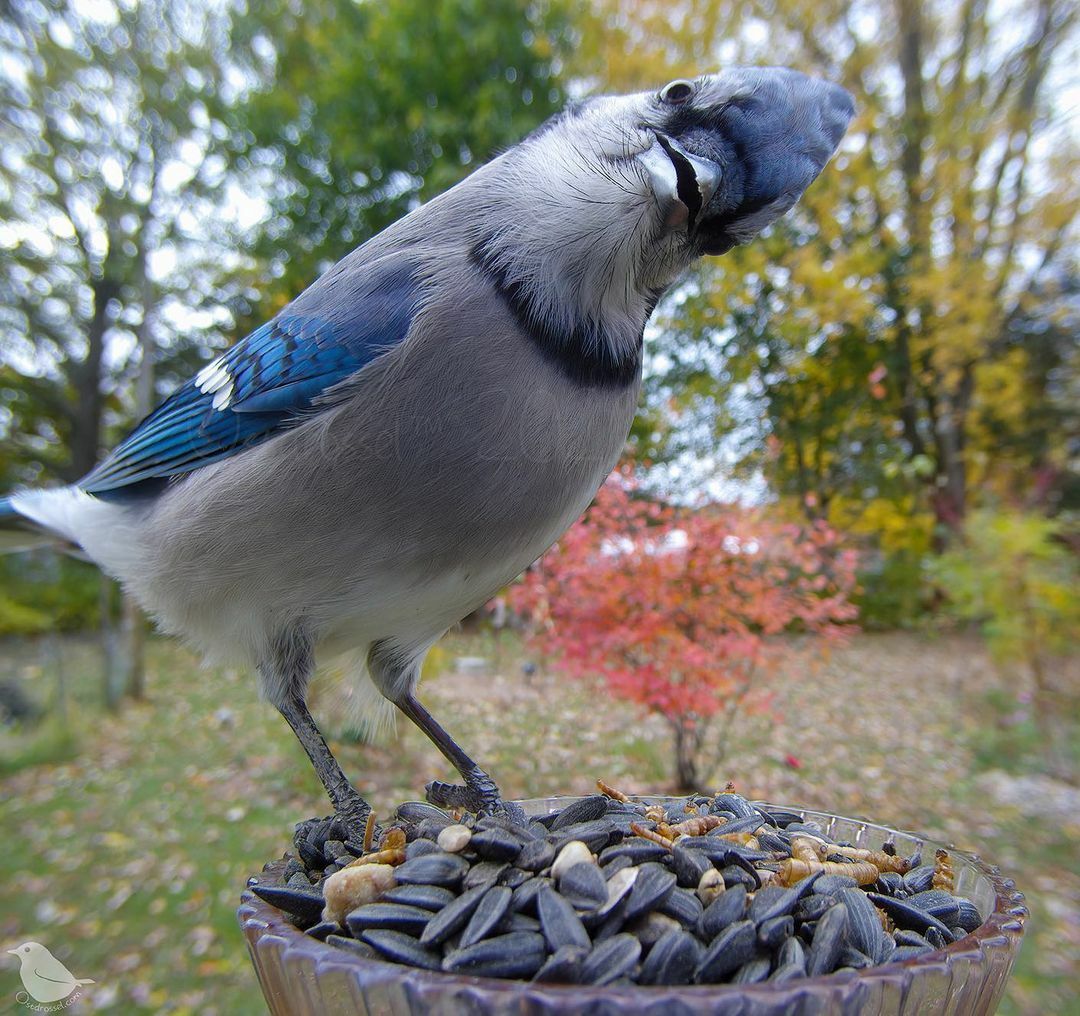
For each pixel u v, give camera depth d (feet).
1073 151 4.09
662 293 0.54
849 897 0.37
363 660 0.60
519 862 0.38
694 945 0.33
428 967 0.33
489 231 0.49
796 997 0.27
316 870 0.46
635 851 0.39
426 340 0.47
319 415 0.49
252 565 0.51
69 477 5.27
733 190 0.50
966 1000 0.31
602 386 0.50
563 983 0.31
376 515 0.48
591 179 0.48
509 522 0.49
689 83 0.51
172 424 0.57
